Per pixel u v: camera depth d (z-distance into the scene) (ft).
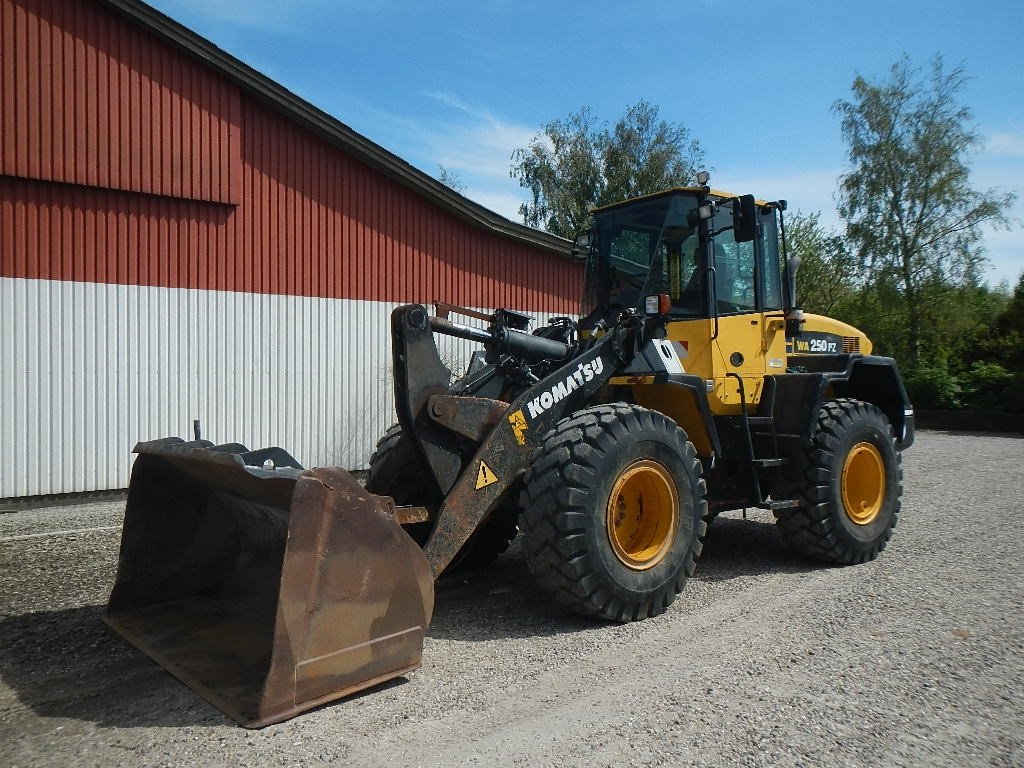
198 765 8.91
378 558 10.97
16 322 29.89
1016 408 67.56
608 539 13.75
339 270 38.29
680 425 16.98
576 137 107.55
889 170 82.48
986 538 21.57
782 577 17.58
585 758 9.09
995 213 79.46
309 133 37.19
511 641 13.21
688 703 10.60
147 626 13.16
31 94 30.12
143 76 32.55
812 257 90.33
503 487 13.94
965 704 10.65
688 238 17.95
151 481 14.03
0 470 29.48
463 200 41.65
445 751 9.25
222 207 34.78
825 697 10.82
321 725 9.91
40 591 16.42
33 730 9.85
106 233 31.81
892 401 21.62
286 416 36.65
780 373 19.67
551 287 46.78
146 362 32.73
